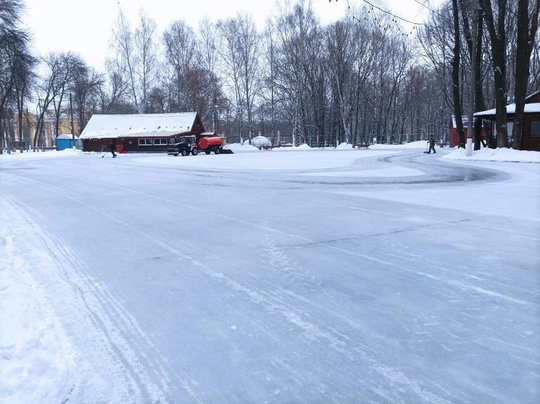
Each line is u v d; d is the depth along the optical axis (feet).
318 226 24.59
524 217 26.43
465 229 23.18
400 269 16.49
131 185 48.49
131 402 8.62
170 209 31.50
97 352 10.64
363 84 191.83
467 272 15.98
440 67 184.44
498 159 75.87
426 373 9.38
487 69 135.13
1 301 13.93
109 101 224.33
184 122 168.25
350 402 8.43
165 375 9.59
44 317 12.72
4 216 30.58
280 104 213.25
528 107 90.22
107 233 24.00
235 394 8.80
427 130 255.09
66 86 215.92
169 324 12.14
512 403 8.27
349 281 15.28
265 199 35.58
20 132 190.49
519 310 12.54
